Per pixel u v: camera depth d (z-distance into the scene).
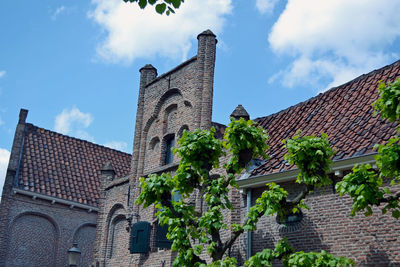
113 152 28.75
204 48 17.89
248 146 10.52
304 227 12.25
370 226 11.01
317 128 13.77
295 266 8.77
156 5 7.04
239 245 13.55
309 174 9.76
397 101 8.56
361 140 11.84
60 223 23.70
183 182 10.74
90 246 24.62
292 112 15.57
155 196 10.33
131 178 19.16
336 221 11.65
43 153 25.34
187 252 9.93
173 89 18.66
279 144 14.32
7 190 22.41
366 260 10.86
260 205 9.85
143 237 17.42
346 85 14.77
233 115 15.76
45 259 22.98
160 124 18.98
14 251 22.12
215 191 10.34
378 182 8.56
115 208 20.02
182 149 10.48
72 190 24.48
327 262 8.66
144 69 20.48
